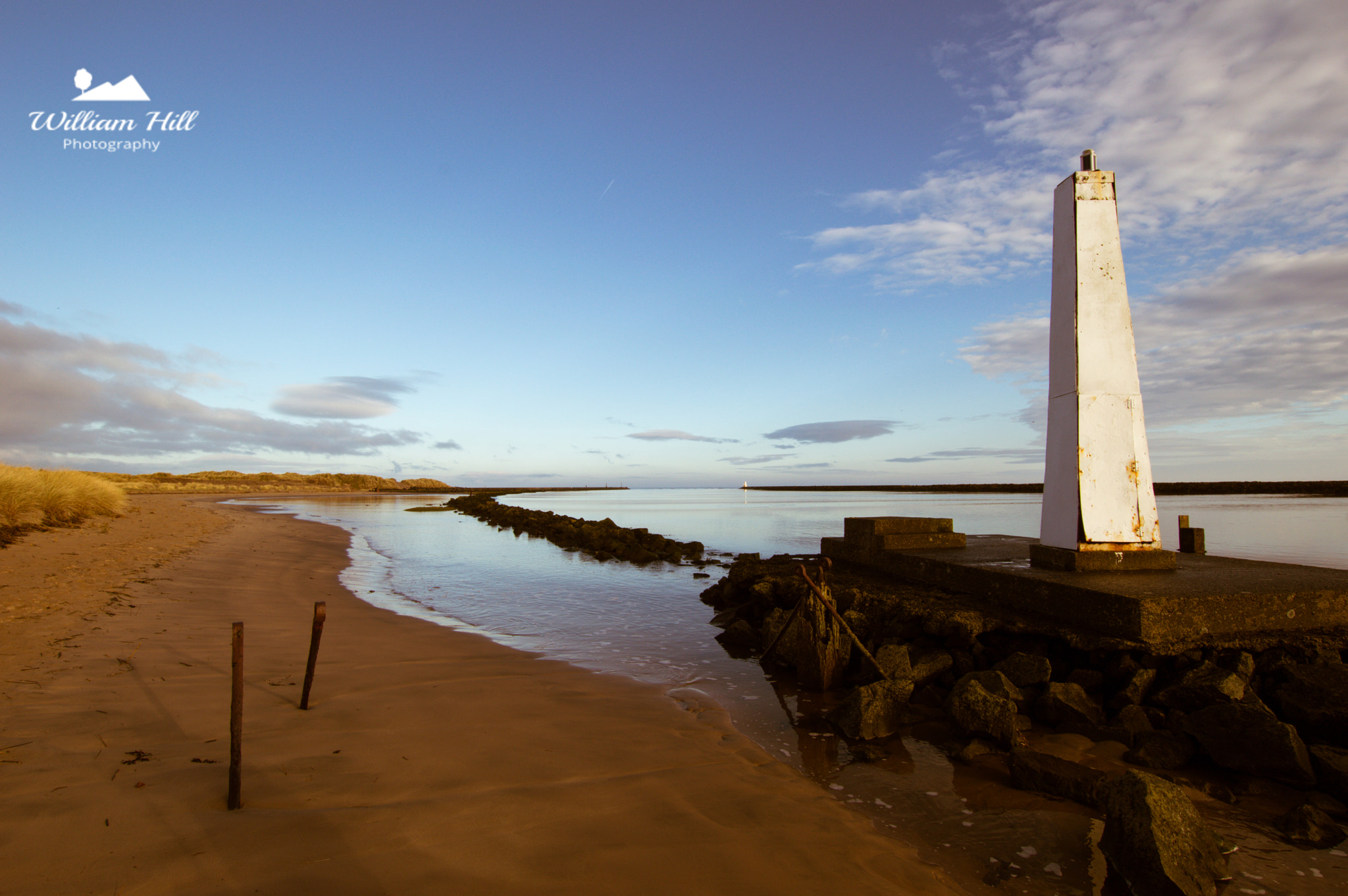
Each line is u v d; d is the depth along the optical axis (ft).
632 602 45.11
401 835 12.71
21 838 11.80
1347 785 16.16
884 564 35.32
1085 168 26.55
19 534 47.88
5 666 20.94
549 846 12.79
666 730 20.51
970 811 16.07
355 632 31.01
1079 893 12.84
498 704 21.66
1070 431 26.63
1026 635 23.98
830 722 22.27
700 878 12.17
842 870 12.87
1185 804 13.52
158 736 16.67
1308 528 98.02
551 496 429.38
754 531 114.52
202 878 10.97
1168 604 20.81
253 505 166.61
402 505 200.44
